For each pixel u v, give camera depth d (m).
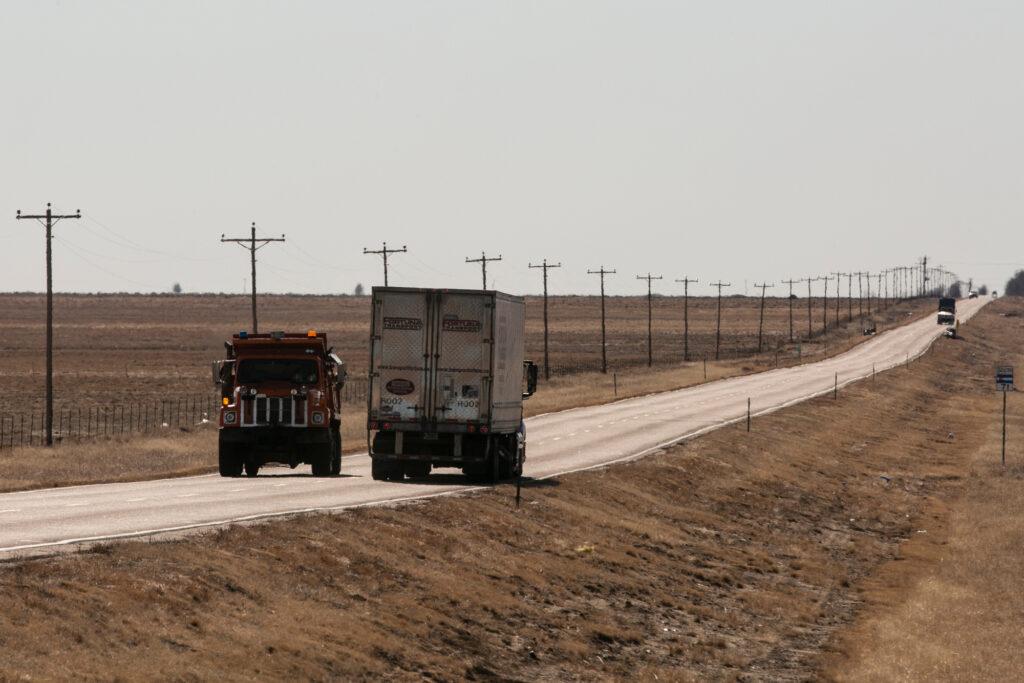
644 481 147.38
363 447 166.38
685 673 75.94
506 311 122.00
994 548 135.12
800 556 126.38
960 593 110.31
